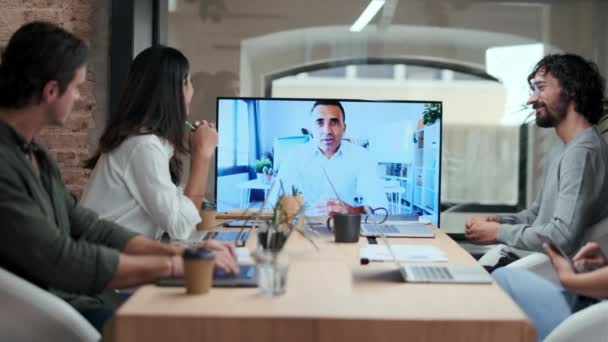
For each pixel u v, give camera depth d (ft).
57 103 5.79
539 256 8.56
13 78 5.59
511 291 7.16
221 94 13.00
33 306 5.21
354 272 5.85
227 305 4.60
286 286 5.17
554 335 5.54
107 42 11.62
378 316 4.34
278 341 4.31
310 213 9.74
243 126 9.75
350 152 9.74
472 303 4.74
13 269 5.46
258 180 9.79
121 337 4.29
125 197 7.84
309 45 13.06
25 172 5.50
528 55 13.07
